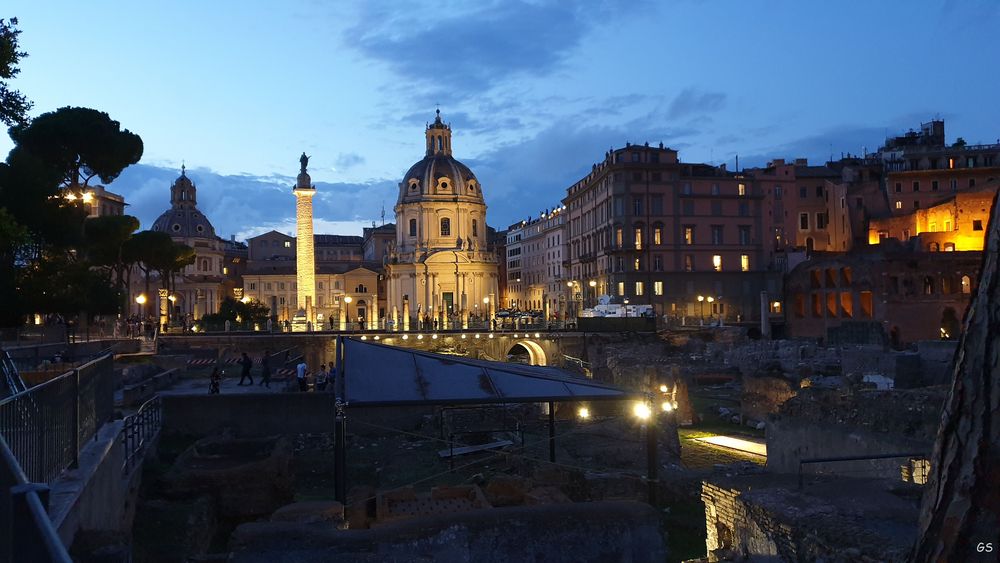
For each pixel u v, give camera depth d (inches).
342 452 645.3
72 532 426.9
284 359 2576.3
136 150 2479.1
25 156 1996.8
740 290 3964.1
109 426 665.6
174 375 1872.5
